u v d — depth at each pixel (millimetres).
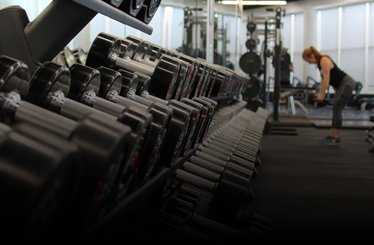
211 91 2439
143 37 3197
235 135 2857
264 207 2268
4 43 1055
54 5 1048
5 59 687
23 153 420
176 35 4340
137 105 1108
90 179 543
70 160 445
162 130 892
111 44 1380
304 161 3727
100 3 939
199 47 4914
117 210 710
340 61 12016
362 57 11547
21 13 1055
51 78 818
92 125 567
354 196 2535
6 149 422
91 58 1394
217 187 1586
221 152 2283
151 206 1585
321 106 11820
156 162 1004
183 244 1435
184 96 1717
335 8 11977
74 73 986
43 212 429
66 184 462
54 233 484
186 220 1518
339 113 4801
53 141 450
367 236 1818
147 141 797
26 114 693
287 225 1955
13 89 697
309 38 12508
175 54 2051
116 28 2627
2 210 396
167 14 4082
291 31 12984
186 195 1813
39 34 1059
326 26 12250
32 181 401
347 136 5727
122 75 1228
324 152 4262
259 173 3186
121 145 582
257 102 7051
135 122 704
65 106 846
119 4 1068
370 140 4973
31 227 409
